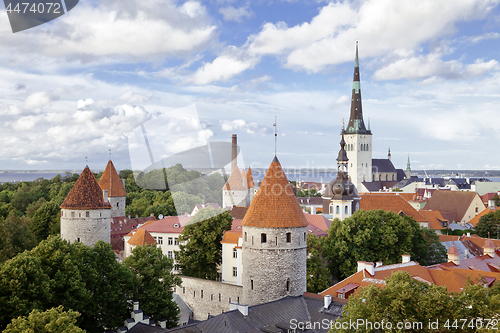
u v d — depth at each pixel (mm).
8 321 41188
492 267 80688
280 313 51156
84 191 94125
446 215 165750
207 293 73250
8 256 84250
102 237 95250
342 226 86938
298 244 57031
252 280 57062
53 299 45500
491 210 147500
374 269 66000
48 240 51688
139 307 53844
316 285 74375
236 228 92812
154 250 60062
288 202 57156
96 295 49719
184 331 46344
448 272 66875
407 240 91500
